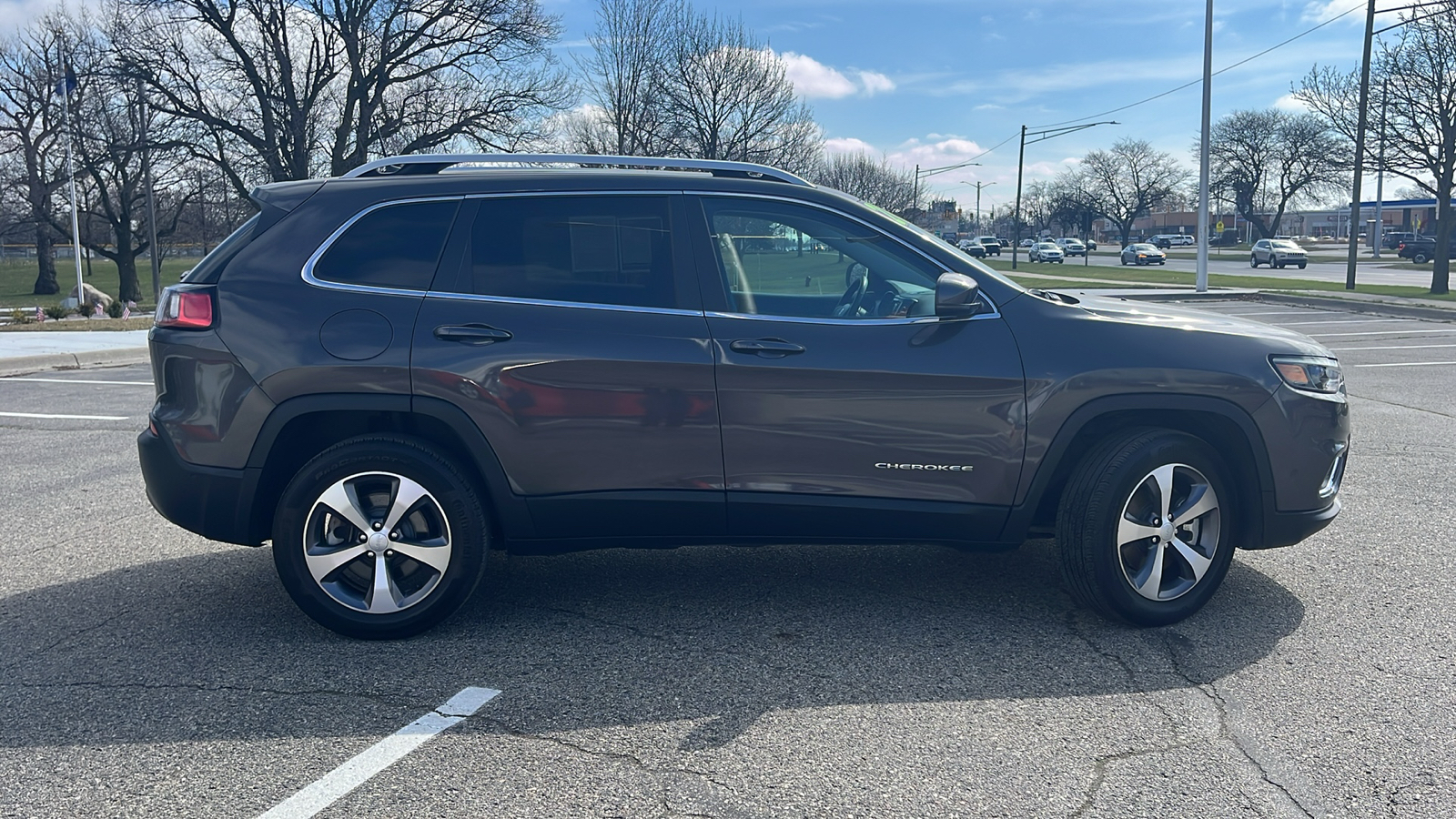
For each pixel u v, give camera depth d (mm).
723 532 4098
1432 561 5066
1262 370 4137
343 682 3660
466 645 4000
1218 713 3430
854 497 4047
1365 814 2818
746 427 3982
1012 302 4133
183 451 3955
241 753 3145
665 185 4117
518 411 3922
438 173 4180
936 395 3996
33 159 47406
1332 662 3838
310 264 4000
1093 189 116750
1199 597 4211
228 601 4531
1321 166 83562
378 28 36188
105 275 75250
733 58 41562
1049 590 4660
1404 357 13922
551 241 4055
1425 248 62969
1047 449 4039
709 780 2986
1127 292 29844
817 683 3654
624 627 4195
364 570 4008
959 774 3020
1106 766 3072
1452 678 3697
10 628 4199
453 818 2785
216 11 35750
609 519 4039
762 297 4066
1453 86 28578
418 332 3918
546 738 3246
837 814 2811
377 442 3936
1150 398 4051
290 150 37406
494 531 4203
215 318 3938
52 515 5977
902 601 4512
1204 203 29922
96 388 11258
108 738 3242
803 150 44750
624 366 3936
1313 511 4266
